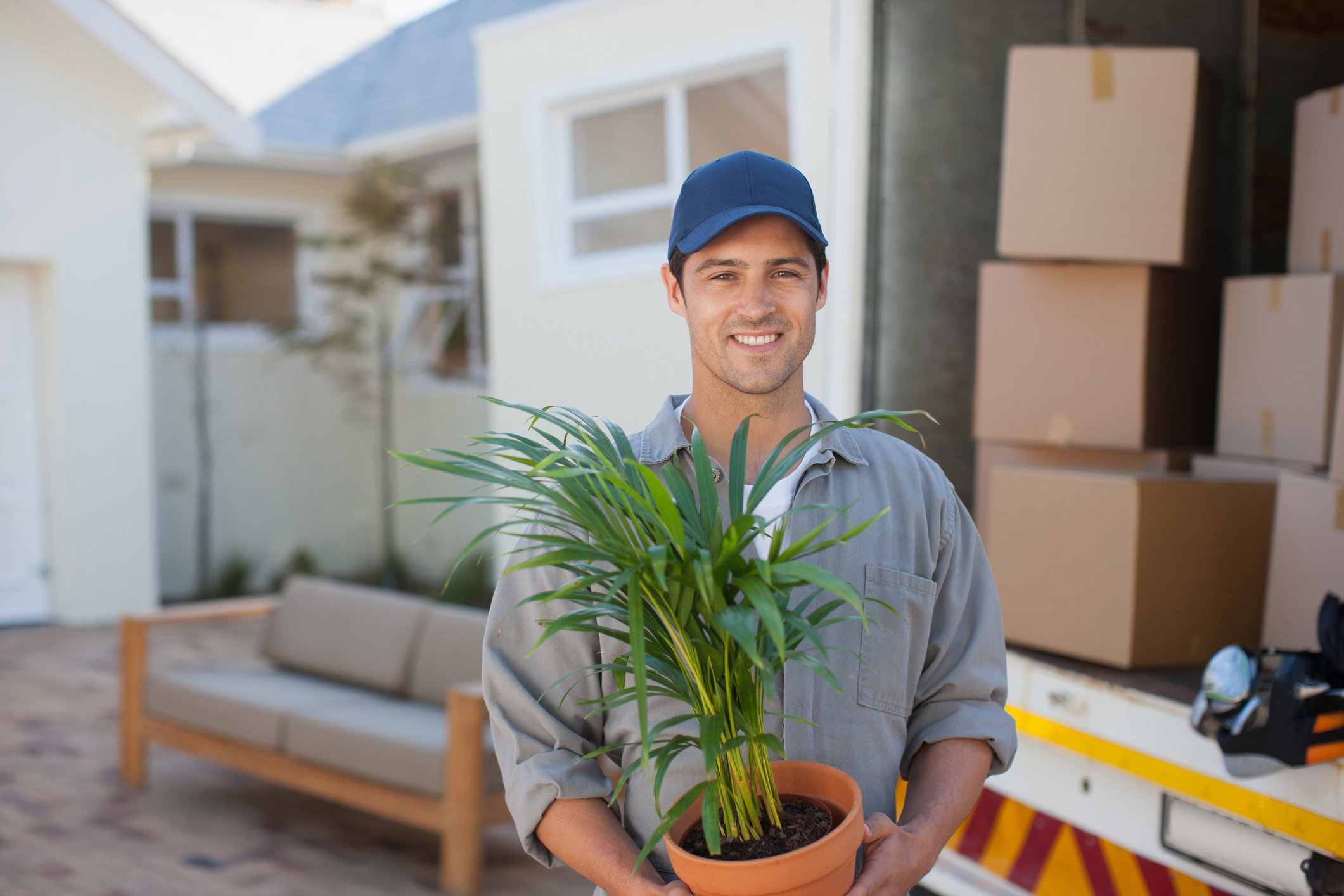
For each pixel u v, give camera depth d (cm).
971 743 133
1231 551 224
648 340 505
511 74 556
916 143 292
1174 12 299
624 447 112
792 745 127
